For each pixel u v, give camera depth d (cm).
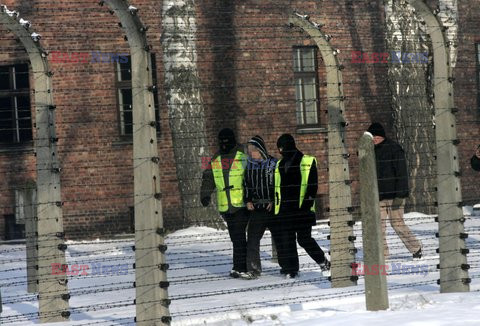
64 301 3544
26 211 4462
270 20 8312
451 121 3747
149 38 7881
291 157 4756
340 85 4172
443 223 3738
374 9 8650
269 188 4750
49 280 3534
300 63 8500
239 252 4816
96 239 8000
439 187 3753
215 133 8188
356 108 8588
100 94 8038
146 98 3120
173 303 3719
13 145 8219
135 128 3125
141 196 3122
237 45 8219
